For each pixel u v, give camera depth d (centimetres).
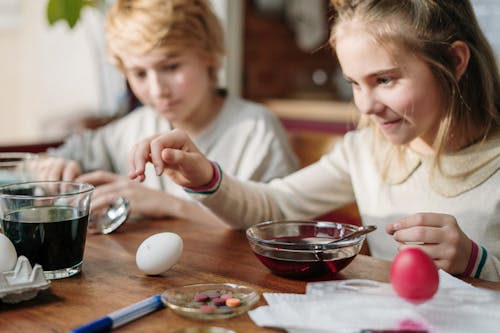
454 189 110
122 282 76
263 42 333
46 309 67
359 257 88
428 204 112
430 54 94
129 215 116
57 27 350
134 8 138
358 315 62
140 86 144
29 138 384
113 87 310
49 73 362
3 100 380
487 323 60
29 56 375
